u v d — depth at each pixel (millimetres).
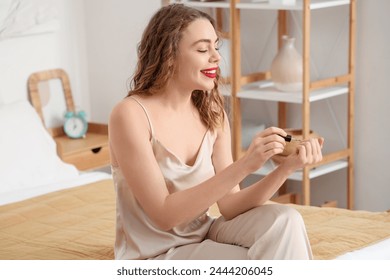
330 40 3961
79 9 4434
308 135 3660
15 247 2490
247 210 2068
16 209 2918
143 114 2062
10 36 3975
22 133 3559
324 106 4047
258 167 1938
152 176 2004
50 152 3607
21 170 3424
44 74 4199
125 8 4297
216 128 2201
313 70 4051
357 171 3963
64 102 4316
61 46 4336
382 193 3893
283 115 4160
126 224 2098
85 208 2906
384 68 3785
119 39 4352
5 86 4023
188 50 2049
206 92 2180
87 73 4523
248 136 4090
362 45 3836
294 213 1944
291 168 1998
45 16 4145
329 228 2523
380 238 2424
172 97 2111
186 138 2131
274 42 4172
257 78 3979
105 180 3297
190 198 1958
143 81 2098
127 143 2016
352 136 3895
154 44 2090
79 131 4195
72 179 3402
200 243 2049
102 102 4504
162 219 1988
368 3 3781
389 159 3840
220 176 1951
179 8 2098
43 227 2699
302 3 3680
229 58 4004
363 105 3887
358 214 2705
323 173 3781
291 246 1915
